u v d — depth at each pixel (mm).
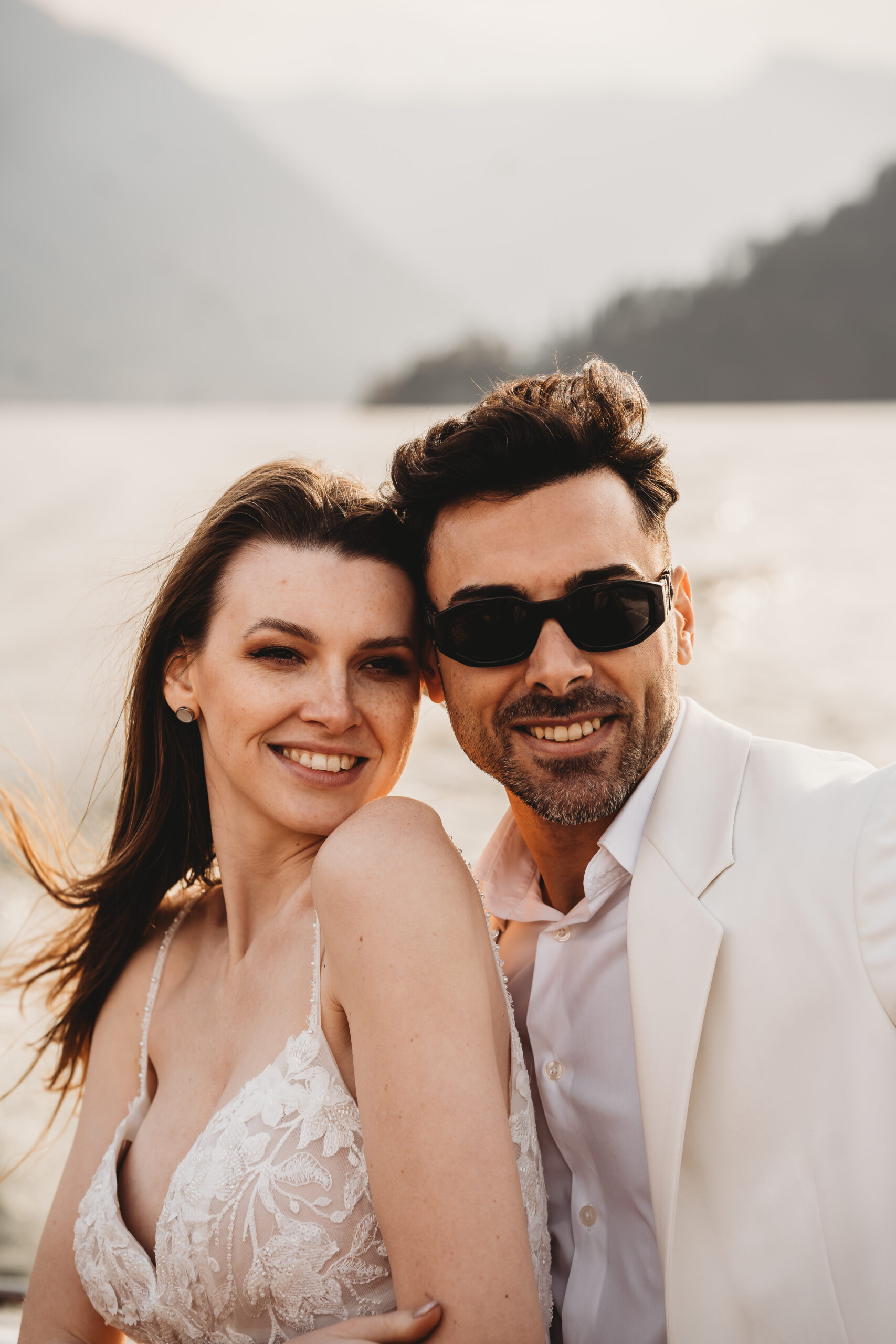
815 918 1405
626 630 1646
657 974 1472
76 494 34750
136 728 1908
